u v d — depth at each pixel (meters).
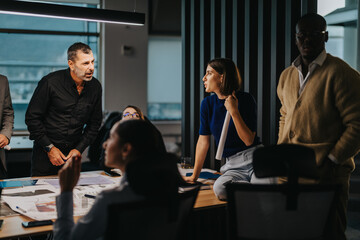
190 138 4.41
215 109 2.52
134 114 2.88
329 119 1.98
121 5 7.03
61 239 1.43
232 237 1.48
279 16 3.08
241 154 2.39
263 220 1.45
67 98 2.99
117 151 1.42
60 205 1.48
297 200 1.41
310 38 1.97
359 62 4.95
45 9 3.18
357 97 1.89
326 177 1.98
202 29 4.07
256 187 1.41
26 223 1.63
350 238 3.35
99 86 3.17
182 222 1.46
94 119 3.20
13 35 6.84
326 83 1.96
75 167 1.50
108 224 1.23
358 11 4.98
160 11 7.30
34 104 2.93
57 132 3.03
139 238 1.29
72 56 2.80
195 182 2.49
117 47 7.11
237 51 3.55
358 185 4.20
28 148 5.34
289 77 2.18
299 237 1.47
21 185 2.34
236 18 3.55
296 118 2.05
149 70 7.82
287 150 1.42
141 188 1.28
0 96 3.04
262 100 3.25
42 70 7.07
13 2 3.06
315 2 2.86
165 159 1.33
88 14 3.35
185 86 4.46
